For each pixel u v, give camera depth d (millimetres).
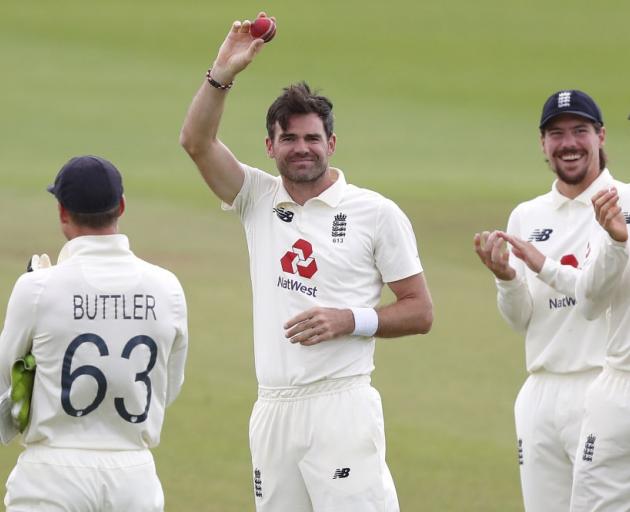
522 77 125812
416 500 28609
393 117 108688
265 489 20250
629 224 22484
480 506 28266
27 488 17500
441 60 132250
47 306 17500
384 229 20234
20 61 124625
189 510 27703
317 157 19891
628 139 97000
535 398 23156
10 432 17938
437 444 33094
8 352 17609
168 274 18484
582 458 21031
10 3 149875
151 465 18125
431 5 156000
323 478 19688
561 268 22016
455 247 62156
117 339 17688
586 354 22484
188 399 36438
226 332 44188
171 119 103375
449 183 81125
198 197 73438
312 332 19203
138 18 146625
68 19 144500
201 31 142000
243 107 108000
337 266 20000
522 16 150375
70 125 98938
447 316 48031
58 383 17516
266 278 20375
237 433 33656
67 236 18219
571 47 137500
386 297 49719
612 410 20625
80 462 17484
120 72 122688
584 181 23422
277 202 20453
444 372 40250
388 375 39719
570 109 22906
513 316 23203
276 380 19969
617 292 20641
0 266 52250
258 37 19812
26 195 70250
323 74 125312
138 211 67688
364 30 143875
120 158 87500
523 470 23359
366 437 19734
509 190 79000
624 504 20688
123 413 17734
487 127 106062
